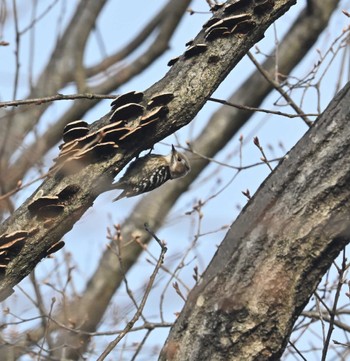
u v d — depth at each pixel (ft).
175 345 28.30
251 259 28.19
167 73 33.14
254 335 27.89
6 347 48.08
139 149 32.22
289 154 29.22
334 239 28.04
